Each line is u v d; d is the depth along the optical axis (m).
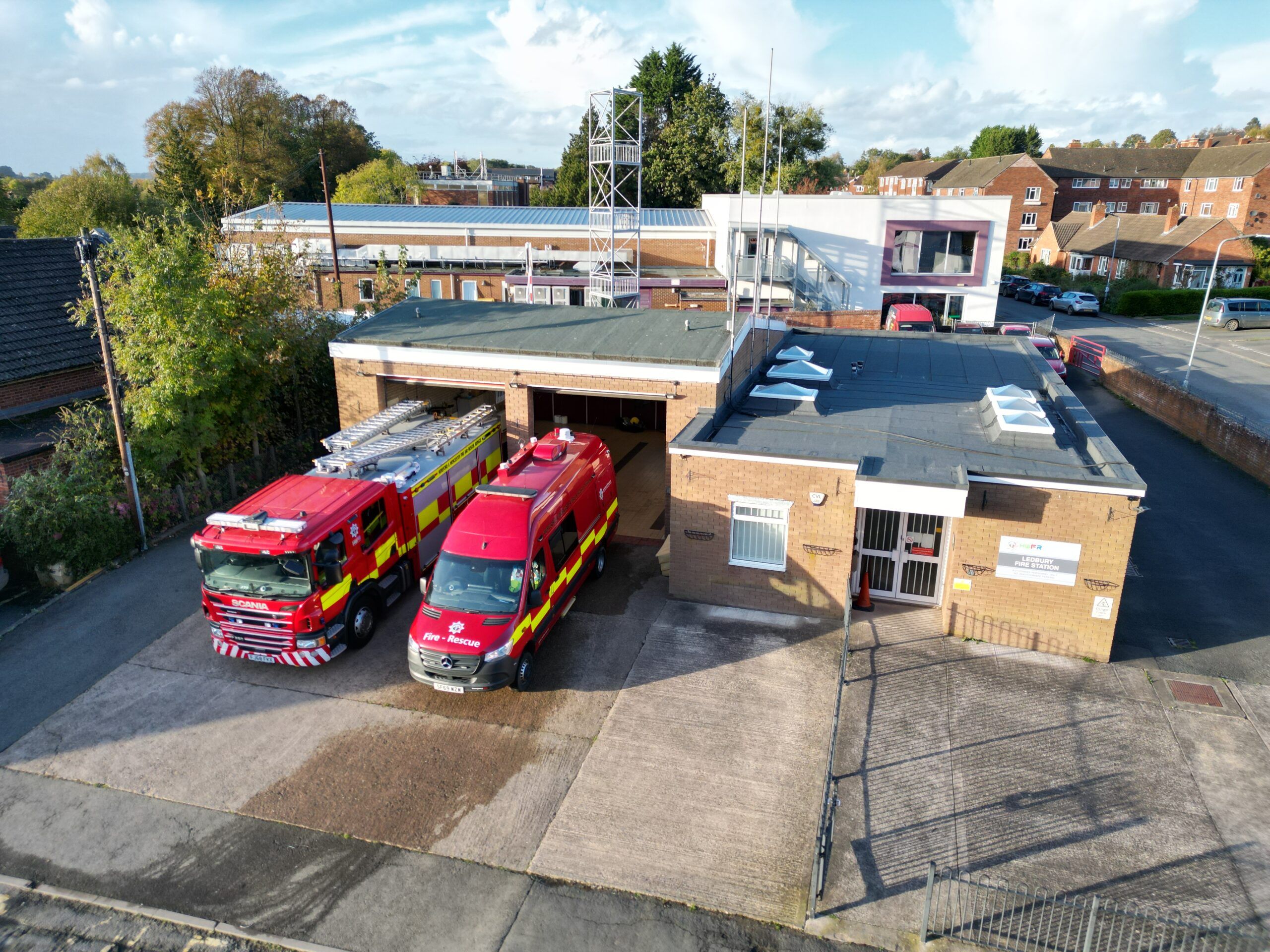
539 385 17.86
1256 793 10.30
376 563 14.14
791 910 8.77
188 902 9.03
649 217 44.38
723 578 14.93
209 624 14.69
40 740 11.63
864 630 14.09
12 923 8.80
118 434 16.88
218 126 69.38
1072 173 75.19
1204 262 53.78
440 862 9.49
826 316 37.16
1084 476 12.79
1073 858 9.32
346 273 40.62
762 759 11.04
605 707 12.20
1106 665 13.07
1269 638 13.84
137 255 16.67
